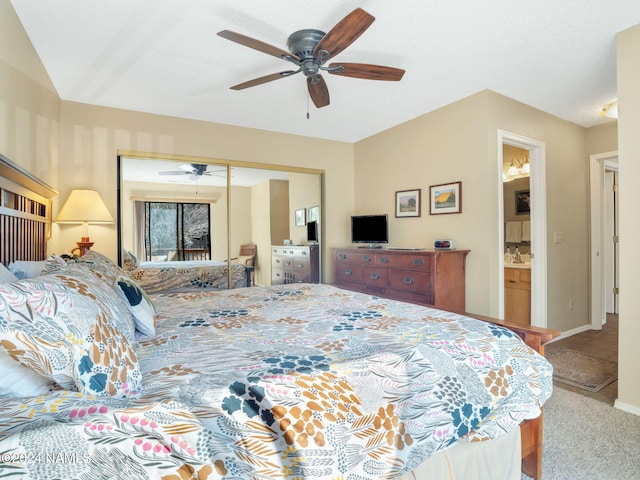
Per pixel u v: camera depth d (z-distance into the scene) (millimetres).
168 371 1062
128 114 3428
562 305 3678
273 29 2113
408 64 2561
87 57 2428
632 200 2123
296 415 897
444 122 3387
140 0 1849
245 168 4102
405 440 1035
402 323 1613
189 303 2154
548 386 1408
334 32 1701
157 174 3672
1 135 1731
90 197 2973
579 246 3910
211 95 3094
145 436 750
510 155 4488
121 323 1118
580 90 3025
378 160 4266
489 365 1280
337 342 1352
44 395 827
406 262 3271
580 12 1978
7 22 1803
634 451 1738
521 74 2730
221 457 798
